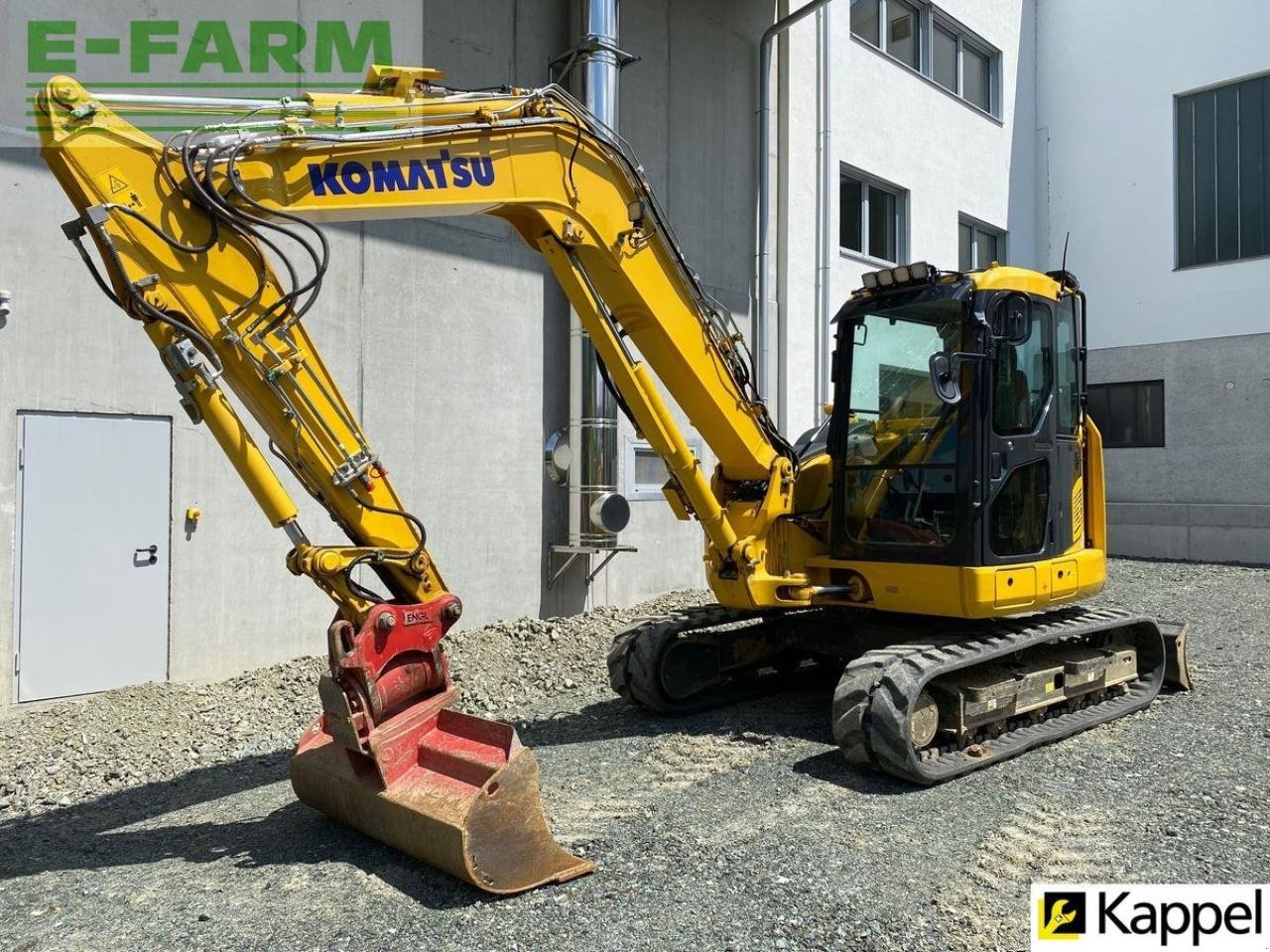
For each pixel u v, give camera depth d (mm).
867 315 5836
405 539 4078
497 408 8477
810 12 10500
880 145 13016
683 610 6672
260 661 6938
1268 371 13797
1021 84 16156
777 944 3213
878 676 4875
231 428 3568
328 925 3375
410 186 4051
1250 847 3982
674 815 4371
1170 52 14859
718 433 5656
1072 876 3715
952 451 5422
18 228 5836
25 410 5840
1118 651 6281
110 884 3791
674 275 5234
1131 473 15125
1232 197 14297
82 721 5660
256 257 3686
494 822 3557
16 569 5777
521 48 8734
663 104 10117
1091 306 15727
